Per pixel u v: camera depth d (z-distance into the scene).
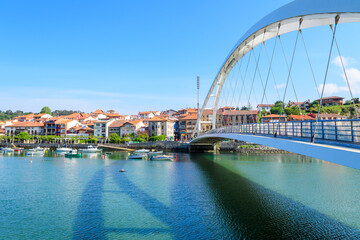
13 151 81.06
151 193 28.19
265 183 33.47
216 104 62.59
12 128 121.69
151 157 61.09
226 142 85.94
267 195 27.41
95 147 86.06
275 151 81.06
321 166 48.97
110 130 114.12
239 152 81.31
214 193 28.20
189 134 108.69
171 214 21.47
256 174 40.38
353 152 9.72
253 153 78.56
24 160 58.03
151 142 90.31
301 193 28.19
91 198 26.19
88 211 22.30
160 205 23.88
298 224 19.27
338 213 21.58
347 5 11.83
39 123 123.81
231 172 42.28
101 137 110.31
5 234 17.83
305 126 15.59
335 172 41.84
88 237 17.30
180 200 25.47
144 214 21.45
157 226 19.00
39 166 48.38
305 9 16.11
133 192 28.58
